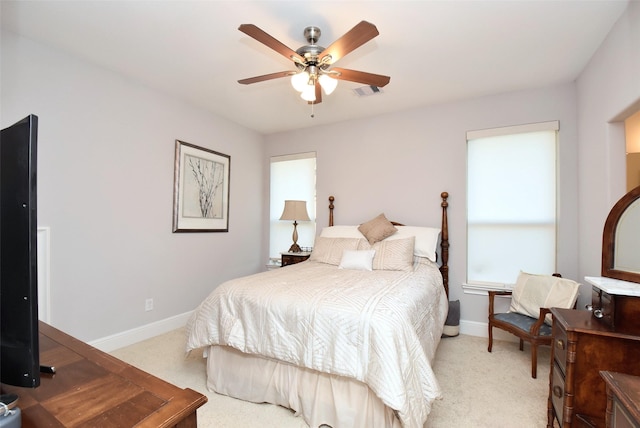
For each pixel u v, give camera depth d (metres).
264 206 4.71
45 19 2.05
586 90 2.63
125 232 2.89
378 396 1.46
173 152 3.34
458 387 2.21
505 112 3.20
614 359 1.38
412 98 3.34
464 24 2.08
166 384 0.86
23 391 0.82
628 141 3.04
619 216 1.63
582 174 2.75
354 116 3.91
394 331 1.58
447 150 3.47
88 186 2.61
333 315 1.73
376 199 3.85
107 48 2.41
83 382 0.87
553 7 1.91
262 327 1.93
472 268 3.37
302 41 2.28
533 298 2.69
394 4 1.89
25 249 0.74
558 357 1.60
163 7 1.94
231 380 2.09
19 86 2.22
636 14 1.81
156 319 3.16
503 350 2.87
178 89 3.16
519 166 3.18
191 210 3.54
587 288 2.67
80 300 2.55
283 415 1.89
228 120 4.06
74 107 2.52
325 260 3.36
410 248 3.09
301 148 4.41
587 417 1.41
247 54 2.50
